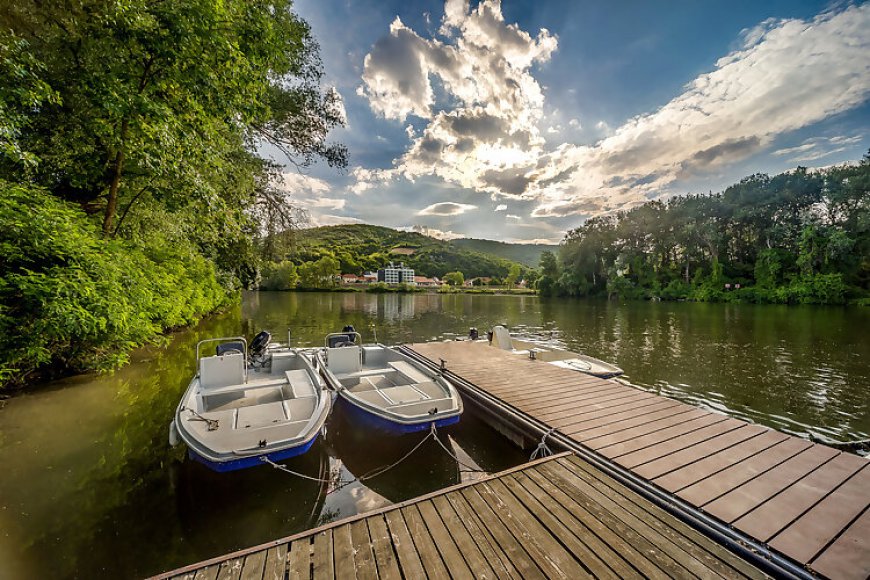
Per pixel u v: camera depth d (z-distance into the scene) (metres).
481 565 2.42
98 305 5.83
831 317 24.47
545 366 8.23
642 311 31.02
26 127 6.63
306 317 24.80
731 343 15.15
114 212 8.37
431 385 6.09
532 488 3.33
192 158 7.01
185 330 14.74
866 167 38.72
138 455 5.00
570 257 54.25
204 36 6.36
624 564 2.43
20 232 5.26
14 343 5.34
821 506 3.03
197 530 3.68
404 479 4.77
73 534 3.54
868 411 7.59
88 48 6.59
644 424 4.82
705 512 2.96
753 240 47.50
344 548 2.56
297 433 4.26
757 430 4.59
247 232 14.90
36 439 5.39
